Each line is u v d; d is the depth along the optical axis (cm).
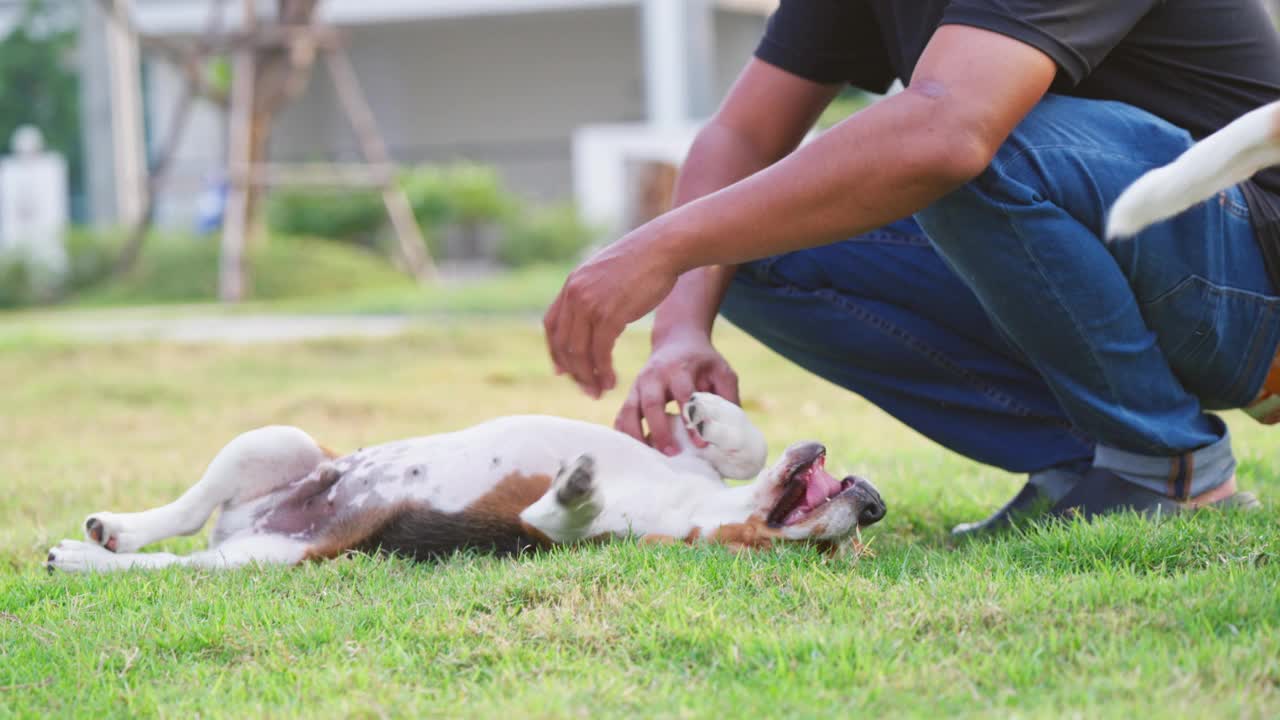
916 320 338
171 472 486
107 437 605
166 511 307
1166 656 199
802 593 247
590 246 2105
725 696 199
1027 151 280
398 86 2678
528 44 2661
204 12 2388
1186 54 291
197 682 221
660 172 1936
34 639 245
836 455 472
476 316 1273
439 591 262
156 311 1532
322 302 1523
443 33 2662
